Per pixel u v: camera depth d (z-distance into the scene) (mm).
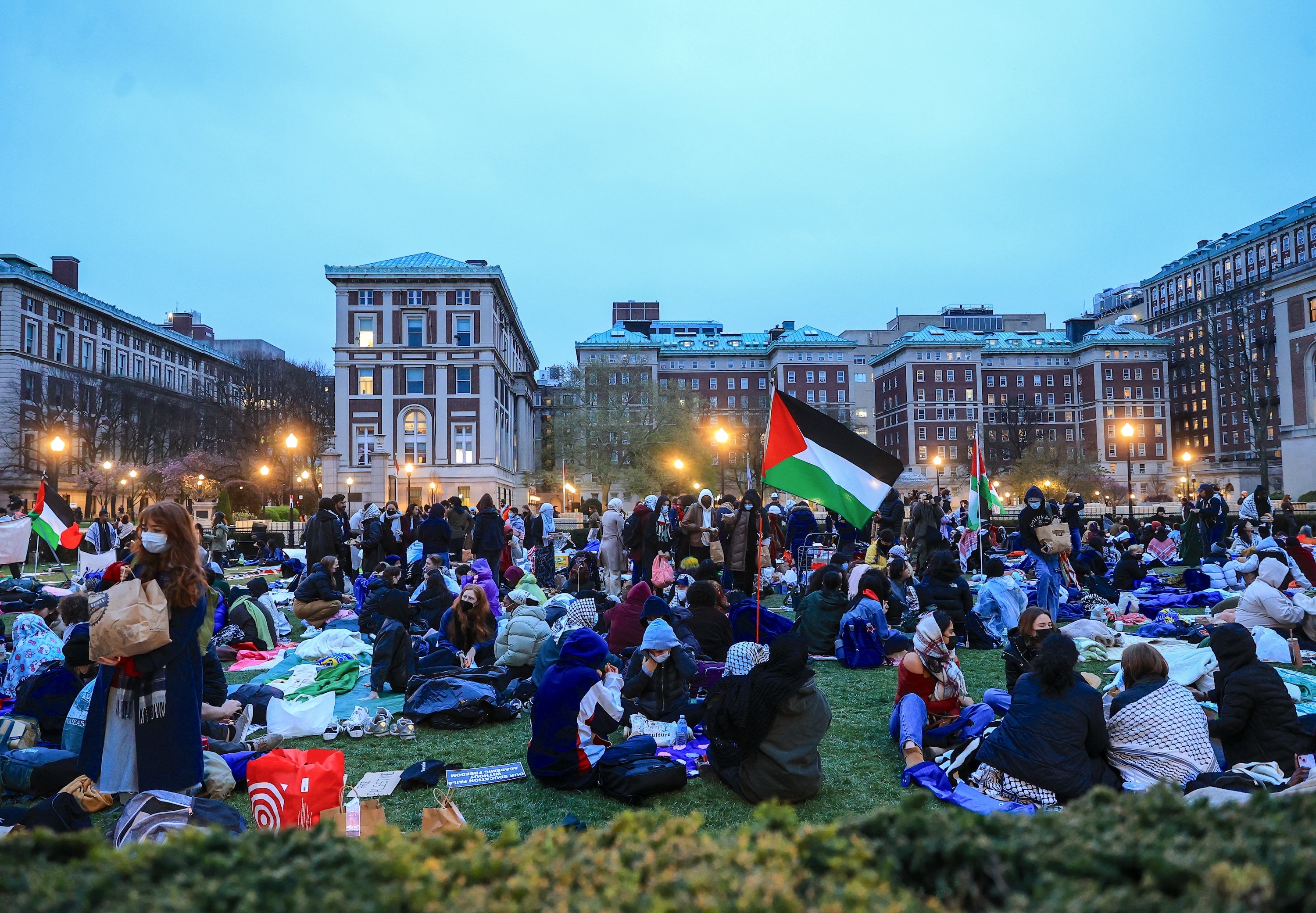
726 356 106438
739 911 2121
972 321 121562
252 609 11461
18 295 60406
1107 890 2180
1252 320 94688
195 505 52562
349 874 2393
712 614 9297
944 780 5480
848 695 8305
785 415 6977
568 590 16375
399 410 53500
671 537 15555
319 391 72438
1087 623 10586
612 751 5867
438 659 9281
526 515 23797
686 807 5367
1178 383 107375
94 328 70750
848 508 6828
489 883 2463
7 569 25312
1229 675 5625
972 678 8977
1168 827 2502
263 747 6227
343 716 7898
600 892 2338
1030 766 4980
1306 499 44281
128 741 4547
